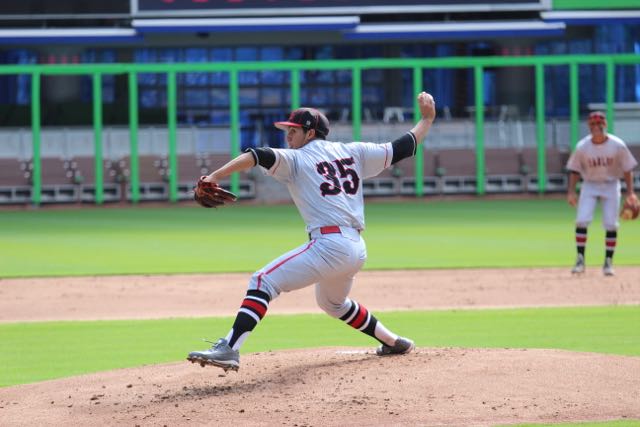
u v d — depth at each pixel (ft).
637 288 141.18
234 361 67.67
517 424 60.44
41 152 403.13
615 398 65.87
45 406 67.51
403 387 68.18
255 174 386.52
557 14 428.97
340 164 72.43
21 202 371.15
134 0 417.28
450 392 67.05
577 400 65.36
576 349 94.17
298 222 282.56
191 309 127.34
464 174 390.63
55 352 96.94
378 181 387.55
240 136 463.01
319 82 464.24
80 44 438.81
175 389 69.82
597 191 153.69
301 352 81.82
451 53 463.42
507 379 70.03
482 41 462.19
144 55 456.45
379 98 465.88
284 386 68.95
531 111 455.22
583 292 138.10
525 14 437.17
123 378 75.31
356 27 426.92
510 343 98.02
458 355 77.61
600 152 150.30
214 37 449.89
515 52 451.94
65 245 219.61
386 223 273.95
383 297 136.26
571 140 392.06
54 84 438.81
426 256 189.26
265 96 462.60
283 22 418.72
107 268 174.19
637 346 95.81
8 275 165.48
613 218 152.87
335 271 71.31
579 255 156.46
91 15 420.36
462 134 416.26
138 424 61.57
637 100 457.27
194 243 220.64
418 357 76.69
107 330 110.73
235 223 280.72
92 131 406.00
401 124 407.23
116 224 282.77
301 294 141.69
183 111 458.91
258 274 70.18
